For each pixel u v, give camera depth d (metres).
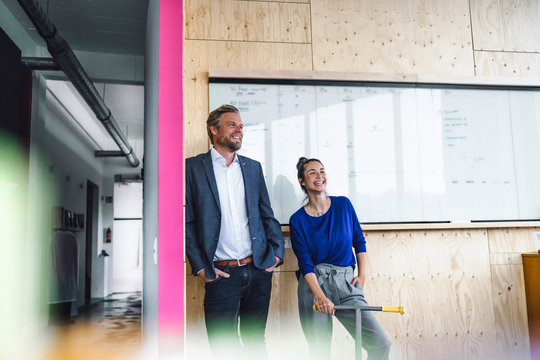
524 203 3.19
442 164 3.15
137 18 4.86
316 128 3.04
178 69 1.78
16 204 4.61
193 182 2.53
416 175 3.11
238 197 2.56
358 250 2.63
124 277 13.17
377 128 3.10
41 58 4.85
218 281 2.42
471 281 3.10
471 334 3.05
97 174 10.34
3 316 4.12
